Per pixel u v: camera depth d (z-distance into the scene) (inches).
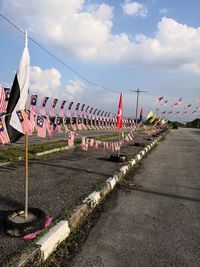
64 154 441.7
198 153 574.6
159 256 132.6
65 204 187.8
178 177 316.5
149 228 165.3
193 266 125.0
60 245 139.6
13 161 345.4
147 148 603.2
